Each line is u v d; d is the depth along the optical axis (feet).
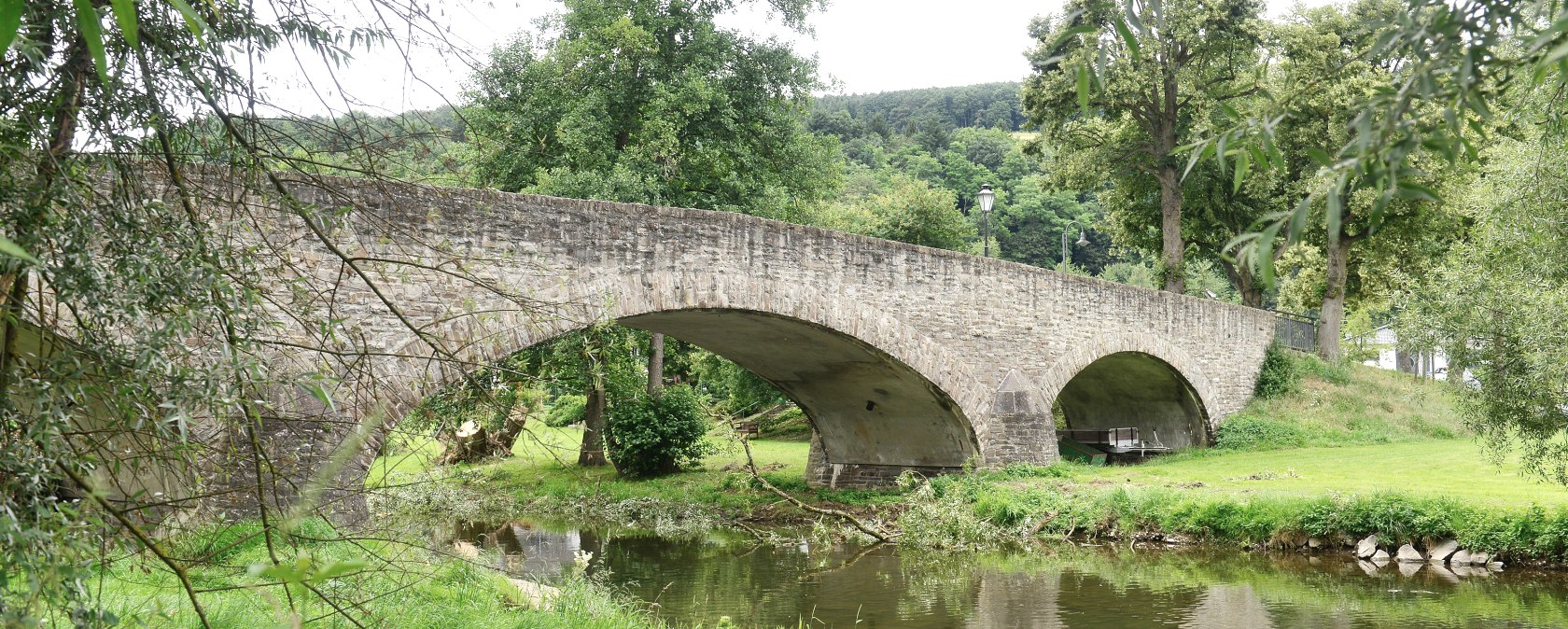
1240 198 105.91
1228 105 8.20
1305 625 34.65
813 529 60.54
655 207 49.52
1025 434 69.62
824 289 58.03
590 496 74.28
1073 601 39.63
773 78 90.43
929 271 64.80
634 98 84.43
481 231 43.01
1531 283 37.11
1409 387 105.40
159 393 11.83
